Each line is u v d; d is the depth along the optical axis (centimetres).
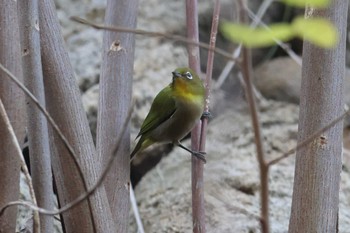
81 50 1386
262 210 443
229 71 1346
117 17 732
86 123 686
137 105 1253
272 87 1477
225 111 1338
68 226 680
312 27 380
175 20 1516
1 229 666
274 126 1323
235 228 1052
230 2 1495
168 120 948
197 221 724
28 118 661
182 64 1417
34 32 653
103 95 731
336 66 675
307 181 682
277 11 1631
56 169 683
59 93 673
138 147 977
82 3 1511
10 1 650
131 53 738
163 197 1170
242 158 1220
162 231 1110
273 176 1169
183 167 1229
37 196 670
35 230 617
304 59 687
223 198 1072
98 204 671
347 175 1233
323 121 677
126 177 726
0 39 645
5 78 648
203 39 1527
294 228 693
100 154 720
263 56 1578
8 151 651
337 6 666
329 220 686
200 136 768
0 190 659
